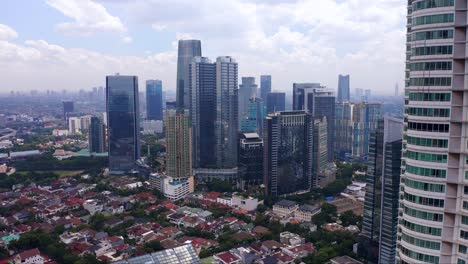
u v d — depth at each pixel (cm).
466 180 12550
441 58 12675
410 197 13700
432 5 12688
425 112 13088
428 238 13312
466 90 12325
